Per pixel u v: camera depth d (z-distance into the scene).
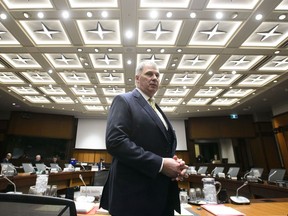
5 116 11.79
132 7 4.09
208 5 4.10
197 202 1.71
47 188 1.78
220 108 10.73
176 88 8.05
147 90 1.16
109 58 6.08
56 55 5.97
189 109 10.89
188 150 12.40
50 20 4.55
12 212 0.68
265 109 11.09
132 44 5.26
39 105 10.47
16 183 3.37
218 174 5.36
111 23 4.67
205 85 7.79
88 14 4.29
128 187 0.87
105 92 8.64
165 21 4.57
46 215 0.69
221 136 11.95
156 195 0.89
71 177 6.02
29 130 11.53
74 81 7.67
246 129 11.77
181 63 6.35
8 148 11.22
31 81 7.61
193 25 4.57
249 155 11.91
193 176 5.92
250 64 6.41
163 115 1.20
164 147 1.00
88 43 5.35
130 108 1.00
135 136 0.96
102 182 2.32
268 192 3.19
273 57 5.88
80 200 1.74
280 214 1.33
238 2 4.06
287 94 8.77
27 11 4.21
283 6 4.12
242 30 4.71
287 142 9.66
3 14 4.30
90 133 12.58
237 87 7.91
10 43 5.41
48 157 11.93
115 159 0.98
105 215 1.33
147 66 1.19
